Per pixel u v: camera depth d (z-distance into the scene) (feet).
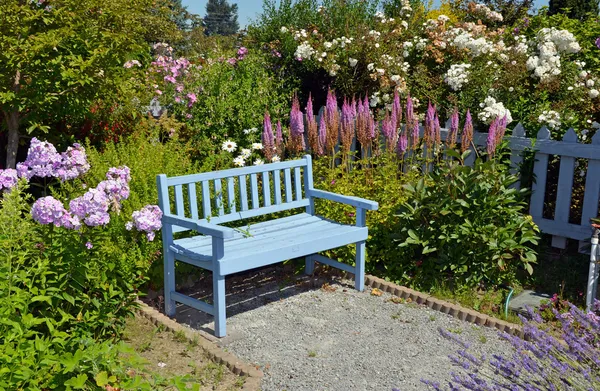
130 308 12.39
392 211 17.56
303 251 14.66
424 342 13.42
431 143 20.16
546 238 19.93
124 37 19.10
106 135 22.09
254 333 13.79
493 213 16.19
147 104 22.91
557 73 23.21
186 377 9.18
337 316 14.80
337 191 18.26
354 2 31.89
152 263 15.57
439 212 16.21
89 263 11.18
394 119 19.51
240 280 17.26
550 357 9.32
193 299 14.02
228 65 27.89
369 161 19.72
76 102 19.10
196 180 15.07
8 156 20.12
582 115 23.53
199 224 13.37
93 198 10.82
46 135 21.24
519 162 19.76
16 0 18.20
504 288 16.49
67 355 8.38
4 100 17.80
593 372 9.08
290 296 16.10
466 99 23.61
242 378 11.53
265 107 25.48
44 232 10.95
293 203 17.34
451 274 17.03
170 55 34.94
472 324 14.40
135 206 15.30
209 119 24.12
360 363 12.41
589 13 31.09
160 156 17.88
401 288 16.15
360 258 16.30
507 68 24.18
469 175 16.21
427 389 11.37
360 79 27.86
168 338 13.00
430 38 27.84
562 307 15.11
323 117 19.81
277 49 30.73
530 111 22.03
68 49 18.84
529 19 32.53
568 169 18.69
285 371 12.02
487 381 11.41
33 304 10.57
